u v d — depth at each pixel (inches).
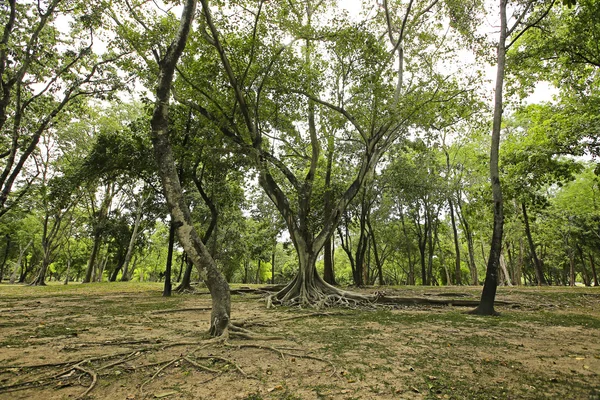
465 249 1563.7
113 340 230.5
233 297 619.8
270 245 1195.3
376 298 497.4
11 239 1547.7
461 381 157.2
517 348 219.9
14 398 135.6
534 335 262.8
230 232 1153.4
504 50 407.2
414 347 222.4
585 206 1014.4
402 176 919.7
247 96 466.9
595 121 509.7
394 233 1298.0
